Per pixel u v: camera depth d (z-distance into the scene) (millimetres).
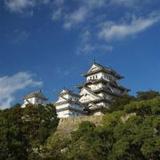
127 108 73812
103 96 147375
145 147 60844
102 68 153750
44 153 71250
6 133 61281
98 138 64438
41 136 75438
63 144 71062
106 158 62969
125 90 158375
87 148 63469
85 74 156375
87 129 66562
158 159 61438
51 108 82188
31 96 146250
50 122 80562
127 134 63625
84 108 141250
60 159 67312
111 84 152000
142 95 118750
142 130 62688
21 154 62531
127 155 61750
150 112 72312
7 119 69062
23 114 77500
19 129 64812
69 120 93688
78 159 63312
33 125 76562
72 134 68312
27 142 67250
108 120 72125
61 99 140375
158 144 60531
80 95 146750
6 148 60344
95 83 151750
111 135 64875
